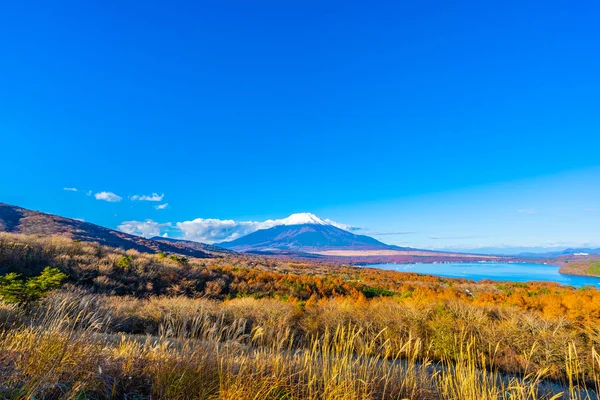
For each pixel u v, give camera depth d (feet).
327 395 11.34
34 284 29.40
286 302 61.93
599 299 53.83
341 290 117.08
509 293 112.78
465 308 41.27
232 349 12.64
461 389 11.77
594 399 13.08
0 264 72.02
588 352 21.74
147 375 11.10
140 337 19.31
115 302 41.57
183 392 10.16
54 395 9.02
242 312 38.55
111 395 9.60
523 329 31.42
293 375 12.01
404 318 36.83
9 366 9.13
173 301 39.22
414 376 12.61
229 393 9.96
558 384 17.48
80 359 10.39
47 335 10.71
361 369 12.55
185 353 11.91
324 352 12.65
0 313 14.67
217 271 123.85
